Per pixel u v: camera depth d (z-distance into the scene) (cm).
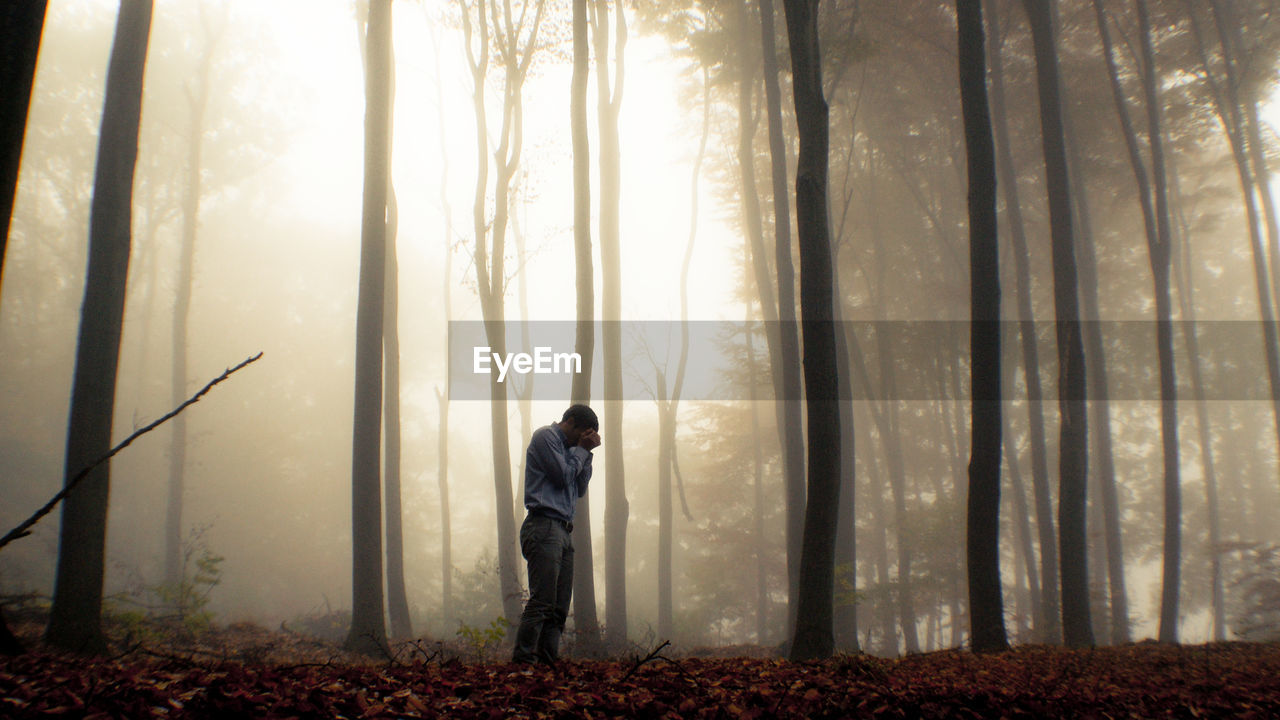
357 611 1191
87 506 830
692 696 350
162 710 250
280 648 1102
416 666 422
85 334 872
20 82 516
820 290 929
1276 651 1060
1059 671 654
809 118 978
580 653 1402
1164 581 2077
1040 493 2081
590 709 310
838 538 1947
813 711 338
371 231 1338
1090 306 2656
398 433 2050
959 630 3094
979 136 1200
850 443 2014
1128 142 2400
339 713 264
